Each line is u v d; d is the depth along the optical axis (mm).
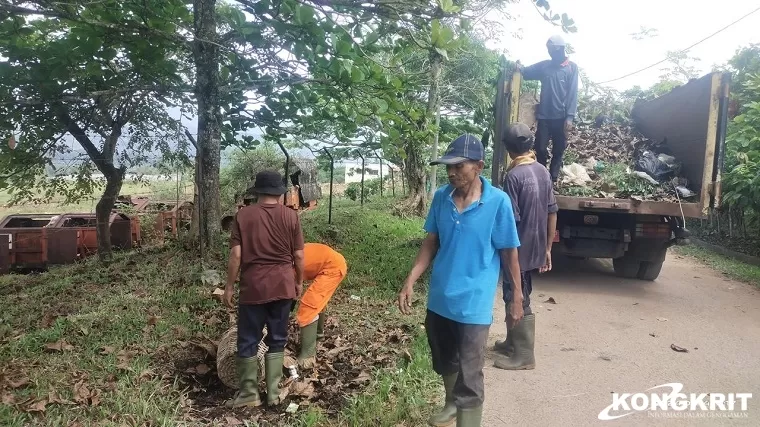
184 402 3793
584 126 10141
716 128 7148
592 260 10242
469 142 3164
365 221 13516
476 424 3139
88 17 6094
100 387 3834
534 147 7832
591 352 5215
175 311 5633
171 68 7398
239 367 3904
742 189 9695
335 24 5531
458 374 3236
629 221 7859
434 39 5305
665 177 8094
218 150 7328
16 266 9984
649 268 8414
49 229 10078
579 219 7934
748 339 5641
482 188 3246
